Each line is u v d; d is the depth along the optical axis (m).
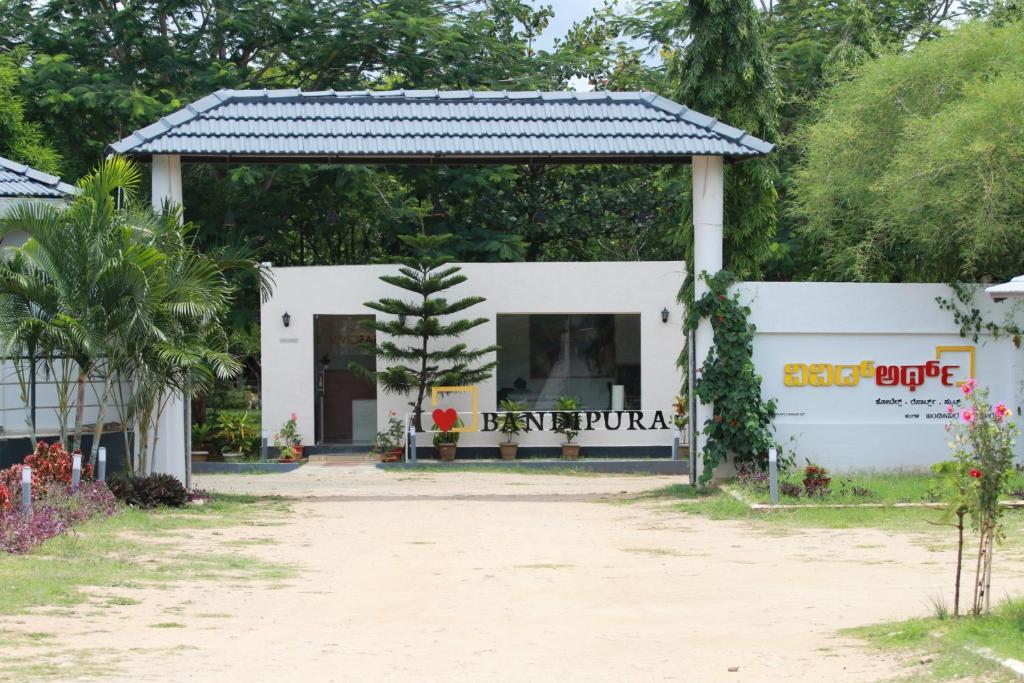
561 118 18.73
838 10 31.89
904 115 19.98
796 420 18.03
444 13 33.84
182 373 16.59
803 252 29.27
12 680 6.62
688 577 11.23
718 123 18.64
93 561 11.23
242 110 18.56
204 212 31.58
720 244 18.47
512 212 34.03
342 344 28.62
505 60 34.38
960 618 8.15
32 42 30.83
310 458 26.89
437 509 17.22
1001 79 17.22
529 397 27.58
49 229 15.31
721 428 17.81
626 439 27.11
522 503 18.00
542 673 7.21
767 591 10.35
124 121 29.47
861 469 17.98
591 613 9.49
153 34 31.84
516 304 27.08
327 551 13.06
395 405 27.06
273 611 9.55
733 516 15.52
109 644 7.87
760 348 18.05
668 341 27.16
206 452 27.12
